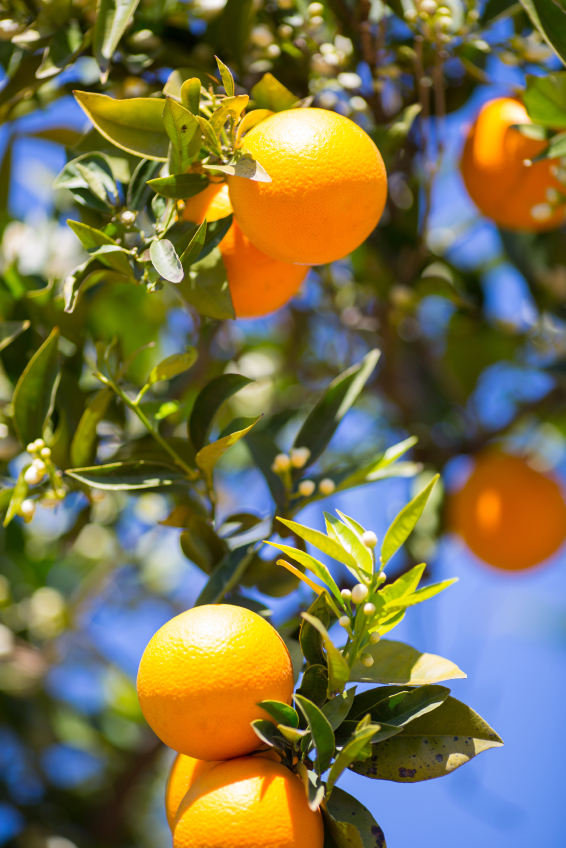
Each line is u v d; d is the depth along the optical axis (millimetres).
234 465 2127
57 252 1731
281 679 1321
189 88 1359
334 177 1347
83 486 1466
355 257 1689
